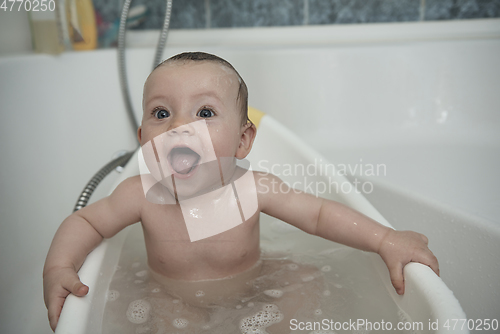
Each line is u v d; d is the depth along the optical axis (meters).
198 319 0.56
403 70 1.48
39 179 1.02
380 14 1.64
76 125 1.21
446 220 0.86
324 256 0.71
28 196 0.96
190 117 0.60
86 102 1.26
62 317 0.49
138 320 0.55
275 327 0.54
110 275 0.64
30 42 1.32
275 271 0.68
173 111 0.60
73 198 1.14
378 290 0.60
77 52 1.29
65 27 1.37
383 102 1.49
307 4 1.63
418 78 1.48
